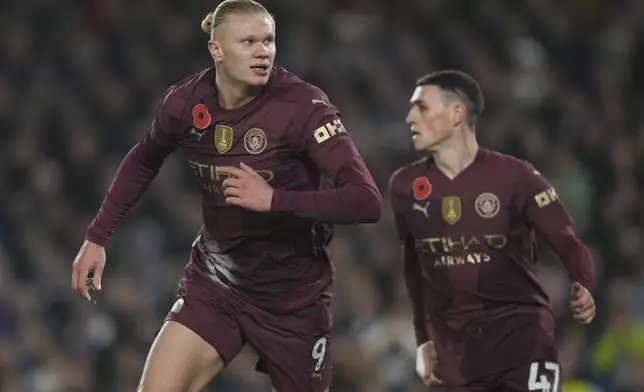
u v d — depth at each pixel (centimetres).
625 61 4056
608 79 4050
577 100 3981
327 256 1493
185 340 1436
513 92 3856
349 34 4003
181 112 1407
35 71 3791
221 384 2605
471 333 1611
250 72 1350
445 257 1608
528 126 3716
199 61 3884
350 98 3744
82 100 3716
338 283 2845
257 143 1380
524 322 1602
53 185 3425
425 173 1625
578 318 1572
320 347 1495
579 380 2491
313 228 1451
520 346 1596
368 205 1326
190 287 1475
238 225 1424
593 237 3328
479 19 4181
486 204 1591
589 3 4312
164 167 3450
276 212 1293
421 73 3981
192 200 3388
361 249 3105
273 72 1402
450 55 4044
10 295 2880
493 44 4125
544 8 4294
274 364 1482
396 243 3173
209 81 1410
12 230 3244
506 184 1591
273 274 1448
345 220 1322
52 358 2769
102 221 1498
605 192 3509
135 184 1492
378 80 3856
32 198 3356
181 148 1434
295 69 3775
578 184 3400
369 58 3919
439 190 1608
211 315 1451
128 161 1488
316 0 4122
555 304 2750
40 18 3928
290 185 1402
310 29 4003
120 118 3672
